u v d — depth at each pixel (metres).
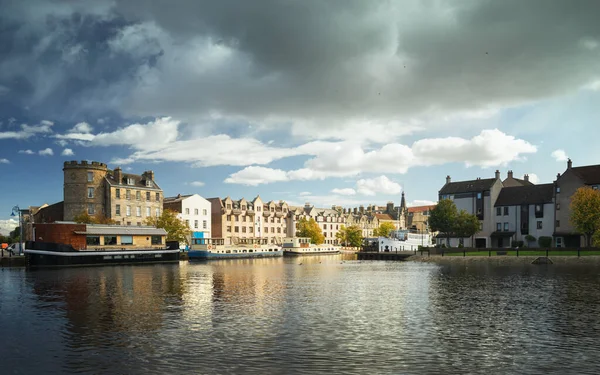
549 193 98.75
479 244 106.94
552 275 52.03
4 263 67.62
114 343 20.61
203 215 123.69
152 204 108.31
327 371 16.81
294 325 24.22
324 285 43.19
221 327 23.72
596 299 32.91
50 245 70.00
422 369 17.05
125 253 78.44
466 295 35.47
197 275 54.66
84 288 40.12
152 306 30.23
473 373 16.62
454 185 115.75
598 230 74.69
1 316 26.77
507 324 24.45
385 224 175.62
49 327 23.81
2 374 16.70
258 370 16.91
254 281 47.09
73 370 17.08
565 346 20.06
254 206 146.62
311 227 153.62
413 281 46.88
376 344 20.39
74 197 97.31
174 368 17.19
